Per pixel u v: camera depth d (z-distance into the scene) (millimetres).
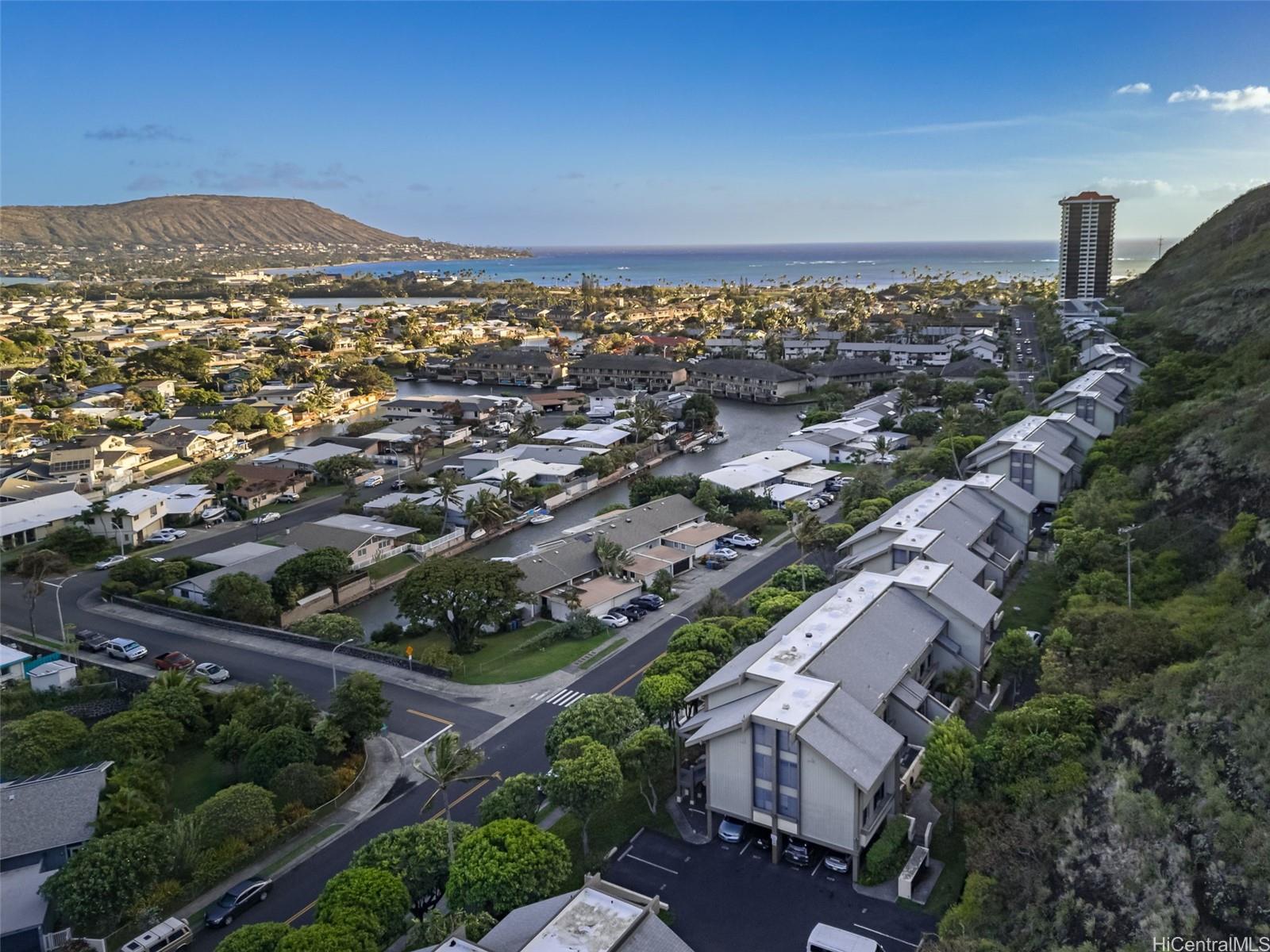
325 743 63562
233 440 182500
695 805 57875
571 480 148250
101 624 93750
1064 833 46562
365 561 110938
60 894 47031
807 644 60781
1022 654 66188
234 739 63406
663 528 110750
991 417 152625
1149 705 51688
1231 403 96188
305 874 53281
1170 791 45250
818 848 53031
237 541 123812
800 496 130000
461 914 44594
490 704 73500
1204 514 78562
